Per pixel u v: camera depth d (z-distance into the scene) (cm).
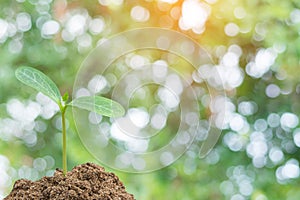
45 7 124
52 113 124
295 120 130
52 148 125
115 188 57
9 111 125
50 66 122
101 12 117
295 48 116
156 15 113
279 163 131
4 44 124
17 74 56
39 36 124
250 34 119
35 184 57
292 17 117
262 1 116
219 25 117
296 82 126
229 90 123
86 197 56
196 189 121
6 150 122
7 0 125
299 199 125
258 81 128
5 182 121
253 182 129
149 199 106
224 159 128
